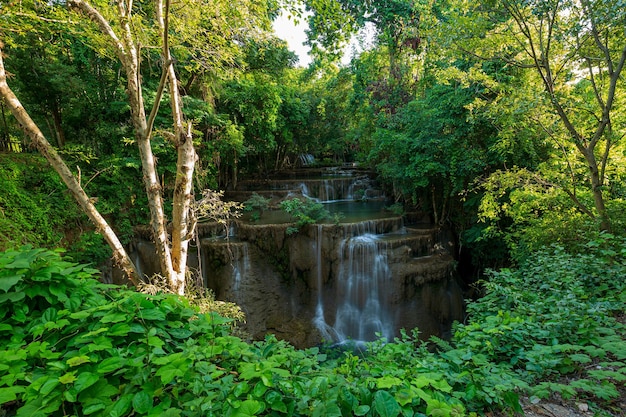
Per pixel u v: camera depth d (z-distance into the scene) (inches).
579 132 278.5
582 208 259.9
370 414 70.4
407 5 646.5
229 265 402.3
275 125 635.5
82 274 108.6
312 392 71.6
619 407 99.5
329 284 426.9
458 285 446.9
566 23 253.6
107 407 67.5
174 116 215.9
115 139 443.5
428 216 530.6
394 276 401.7
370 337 407.2
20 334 87.4
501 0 241.6
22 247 104.7
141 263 430.3
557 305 143.4
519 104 254.1
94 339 81.7
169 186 491.2
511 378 97.8
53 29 256.4
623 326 129.5
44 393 64.3
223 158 603.8
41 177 361.4
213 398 70.3
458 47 295.9
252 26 238.1
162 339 94.7
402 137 477.4
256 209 529.7
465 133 411.2
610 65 231.6
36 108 449.1
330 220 457.1
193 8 212.5
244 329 398.6
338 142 970.1
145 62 438.3
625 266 180.7
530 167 366.6
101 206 396.5
